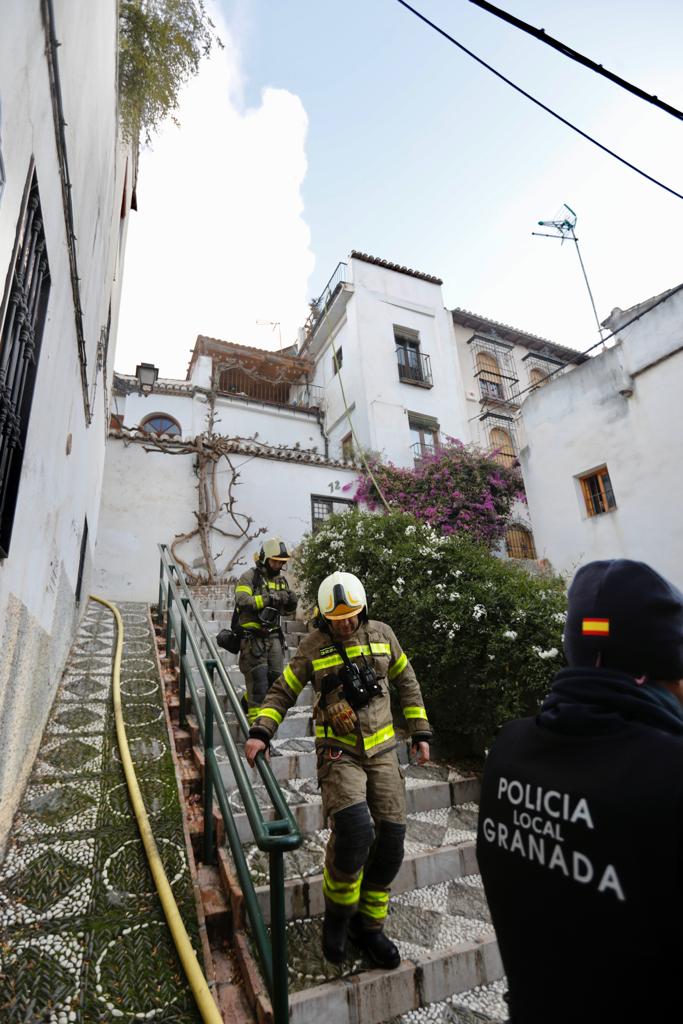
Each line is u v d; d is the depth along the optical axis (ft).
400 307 60.59
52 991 6.62
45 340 9.82
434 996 7.79
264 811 10.99
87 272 15.06
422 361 59.41
